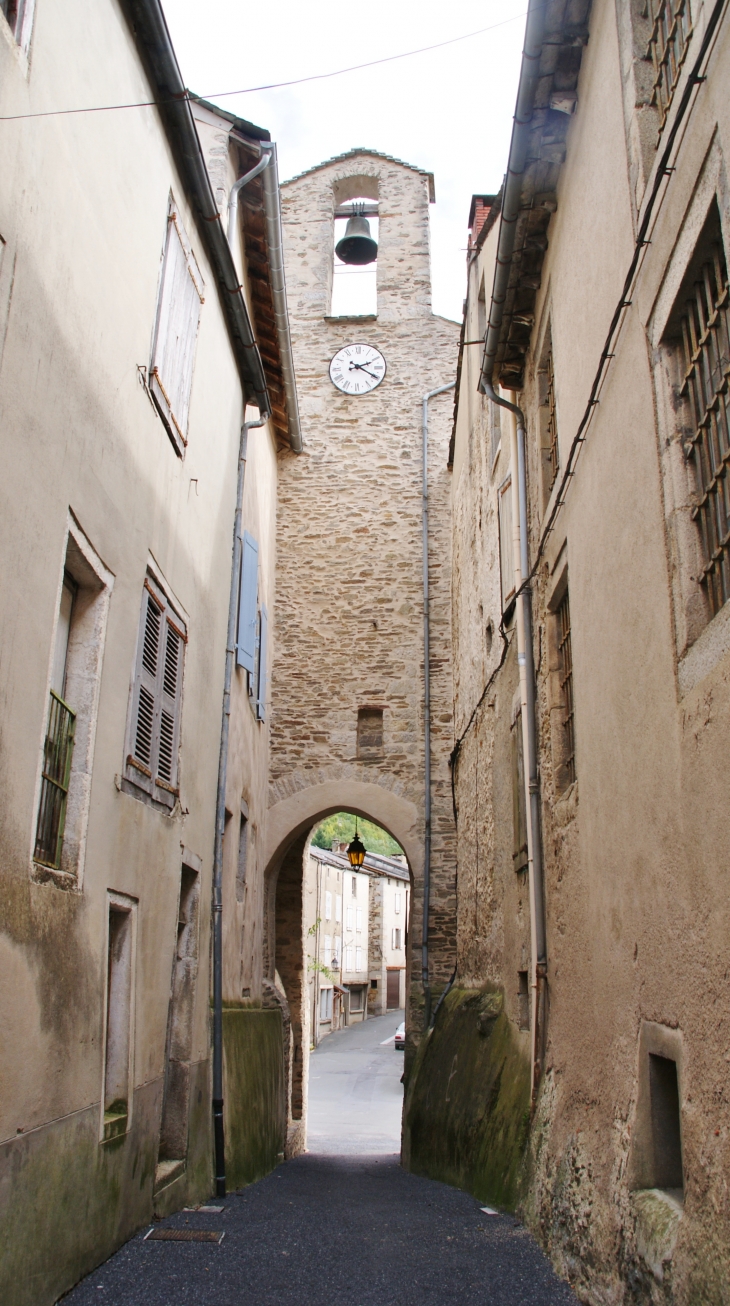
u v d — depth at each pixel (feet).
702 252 10.39
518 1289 13.19
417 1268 14.44
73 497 13.25
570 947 16.46
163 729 18.57
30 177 11.62
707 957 9.70
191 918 21.68
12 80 11.04
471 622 32.63
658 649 11.51
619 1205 11.90
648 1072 11.82
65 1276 12.40
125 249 15.88
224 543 25.55
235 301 24.32
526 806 20.40
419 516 42.98
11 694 10.91
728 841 9.19
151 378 17.38
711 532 10.53
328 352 45.62
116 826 15.33
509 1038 22.53
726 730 9.25
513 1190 18.11
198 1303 12.36
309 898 116.57
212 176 25.73
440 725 40.24
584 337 15.74
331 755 40.37
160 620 18.34
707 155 9.85
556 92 16.28
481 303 31.60
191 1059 20.66
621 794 13.12
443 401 44.55
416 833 39.24
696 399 11.00
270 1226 17.69
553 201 18.11
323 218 48.29
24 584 11.35
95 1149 13.71
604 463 14.10
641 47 13.06
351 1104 69.87
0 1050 10.54
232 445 26.63
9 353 10.91
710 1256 9.02
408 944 39.99
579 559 15.83
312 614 41.96
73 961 13.06
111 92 15.08
